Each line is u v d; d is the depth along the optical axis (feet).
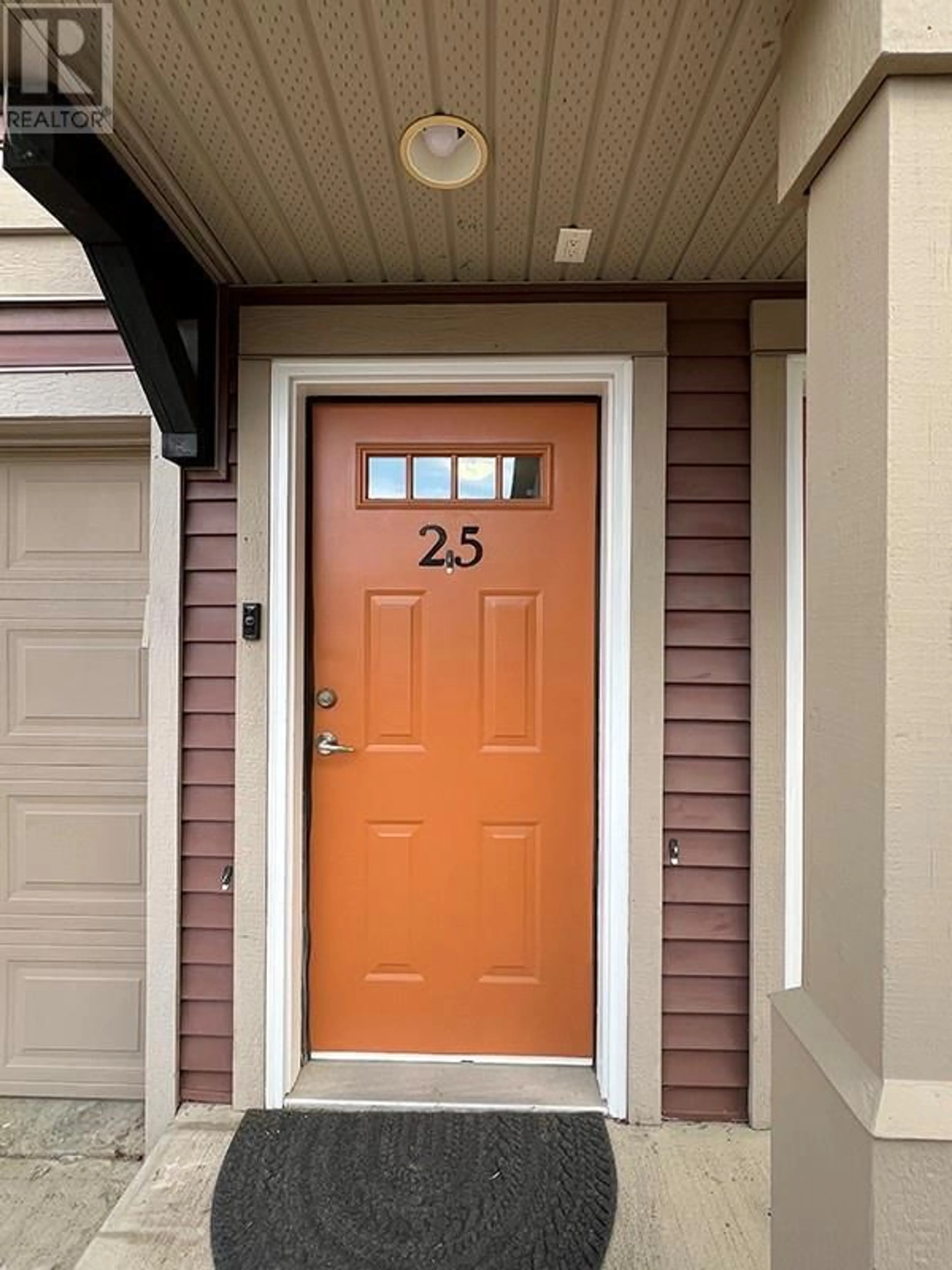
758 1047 6.66
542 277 6.67
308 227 5.83
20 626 7.66
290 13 3.80
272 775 6.91
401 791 7.38
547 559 7.32
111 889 7.66
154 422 6.99
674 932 6.82
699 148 4.83
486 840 7.38
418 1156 6.23
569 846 7.35
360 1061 7.38
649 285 6.79
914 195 3.01
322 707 7.38
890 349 3.04
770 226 5.81
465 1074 7.21
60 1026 7.65
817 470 3.65
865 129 3.17
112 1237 5.46
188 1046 6.99
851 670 3.32
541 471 7.31
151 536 6.95
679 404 6.85
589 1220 5.61
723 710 6.84
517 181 5.20
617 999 6.81
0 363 7.02
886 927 3.05
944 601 3.05
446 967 7.39
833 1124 3.27
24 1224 6.24
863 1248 3.01
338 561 7.36
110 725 7.65
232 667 6.99
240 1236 5.47
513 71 4.18
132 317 5.74
